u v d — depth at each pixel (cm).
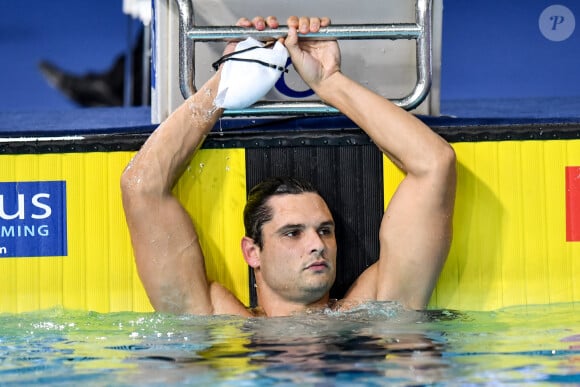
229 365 723
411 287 889
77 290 958
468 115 1346
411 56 984
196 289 905
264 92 911
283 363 725
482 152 952
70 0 1808
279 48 909
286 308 892
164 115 990
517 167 952
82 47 1809
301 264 868
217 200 958
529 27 1652
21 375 711
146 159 898
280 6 966
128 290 955
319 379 683
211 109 918
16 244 961
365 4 966
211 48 980
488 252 952
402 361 727
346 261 954
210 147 957
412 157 877
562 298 952
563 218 952
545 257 952
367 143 949
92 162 958
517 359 732
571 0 1645
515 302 950
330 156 953
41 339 830
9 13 1808
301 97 988
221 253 959
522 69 1653
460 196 952
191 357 750
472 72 1662
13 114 1619
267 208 890
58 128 1362
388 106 900
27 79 1805
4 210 961
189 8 921
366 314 875
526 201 952
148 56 1791
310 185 908
